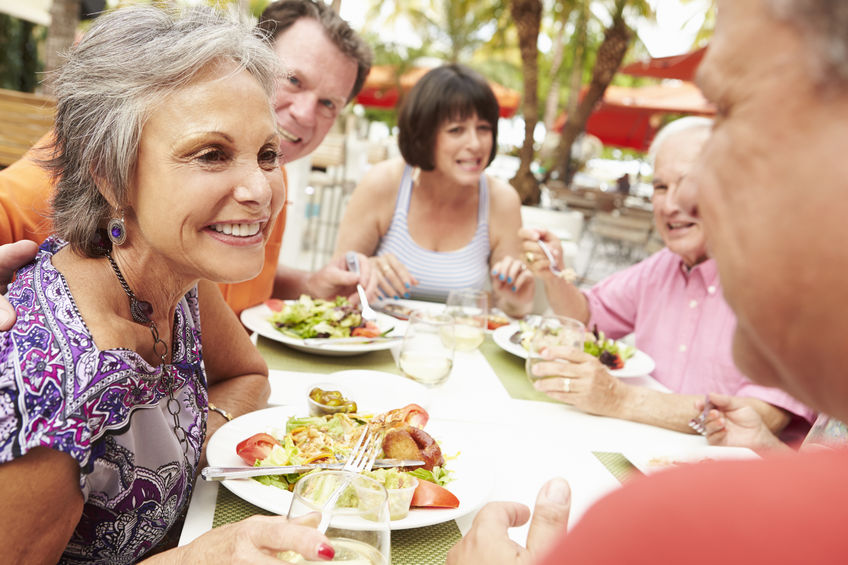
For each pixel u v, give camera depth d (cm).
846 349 34
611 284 261
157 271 92
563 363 161
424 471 108
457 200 300
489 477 113
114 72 81
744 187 35
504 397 167
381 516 72
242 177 85
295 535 68
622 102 1302
